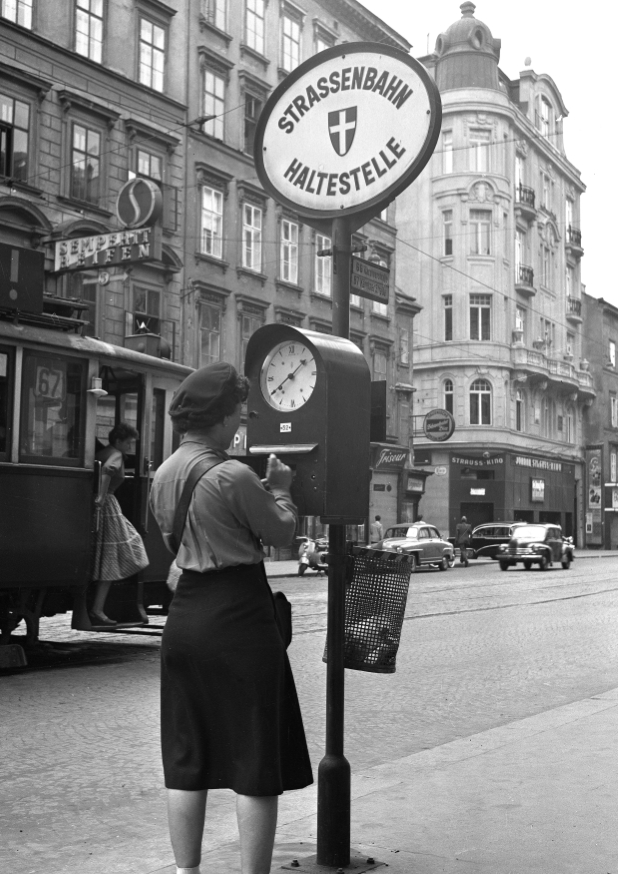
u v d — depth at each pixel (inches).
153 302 1091.9
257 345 148.6
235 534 127.0
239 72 1240.8
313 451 142.6
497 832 167.3
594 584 979.9
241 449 1094.4
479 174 1935.3
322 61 178.7
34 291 378.0
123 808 199.2
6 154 908.6
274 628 128.3
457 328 1927.9
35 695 327.3
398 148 169.2
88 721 286.7
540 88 2196.1
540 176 2185.0
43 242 920.9
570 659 438.9
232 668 124.0
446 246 1953.7
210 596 126.3
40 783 219.3
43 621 555.8
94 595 398.0
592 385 2329.0
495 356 1923.0
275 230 1311.5
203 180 1171.3
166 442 440.8
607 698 323.9
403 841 162.2
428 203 1967.3
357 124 174.1
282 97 183.0
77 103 973.8
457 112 1942.7
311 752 255.3
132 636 497.4
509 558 1314.0
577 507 2343.8
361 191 172.9
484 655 449.7
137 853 168.1
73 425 392.2
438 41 2020.2
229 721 124.7
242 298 1229.7
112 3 1039.6
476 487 1913.1
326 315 1412.4
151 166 1087.0
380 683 370.9
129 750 251.8
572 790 196.2
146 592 424.2
